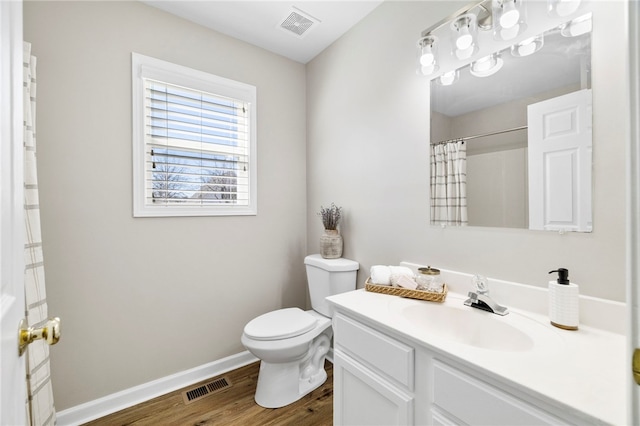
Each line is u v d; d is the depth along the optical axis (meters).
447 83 1.33
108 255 1.56
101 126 1.54
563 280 0.91
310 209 2.32
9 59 0.49
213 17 1.80
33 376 1.19
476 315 1.04
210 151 1.94
